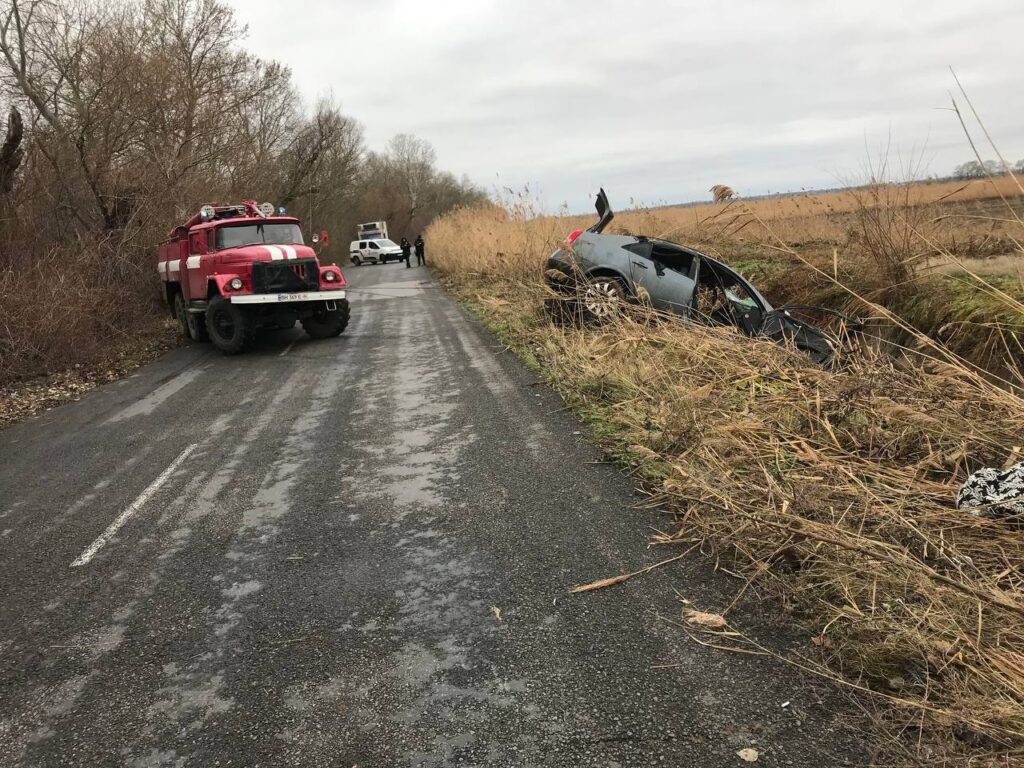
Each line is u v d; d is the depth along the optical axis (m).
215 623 3.15
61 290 10.77
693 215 14.48
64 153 15.10
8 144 12.68
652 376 6.50
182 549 3.95
